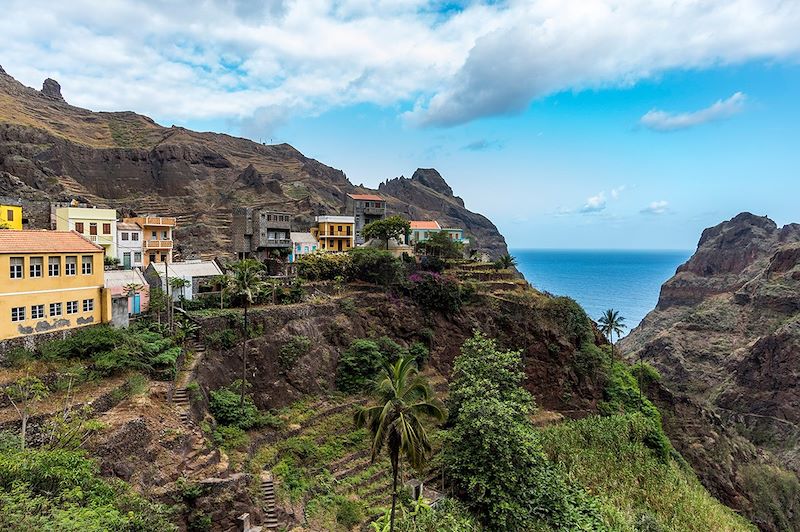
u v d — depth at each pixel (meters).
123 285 48.34
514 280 80.31
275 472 37.00
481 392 46.06
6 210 57.88
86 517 19.23
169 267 54.88
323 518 34.72
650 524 43.31
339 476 39.81
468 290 69.56
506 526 38.41
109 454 27.78
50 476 21.52
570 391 66.75
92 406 30.95
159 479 28.91
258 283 48.16
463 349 54.50
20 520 17.38
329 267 65.31
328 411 47.53
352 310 60.03
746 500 73.31
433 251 89.31
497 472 39.97
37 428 28.27
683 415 78.56
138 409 32.31
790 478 81.44
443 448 45.34
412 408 26.70
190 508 28.73
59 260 37.56
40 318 35.88
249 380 46.16
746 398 116.19
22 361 33.19
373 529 34.88
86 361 35.84
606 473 49.94
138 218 71.69
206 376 42.50
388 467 42.41
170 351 40.44
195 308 51.31
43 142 108.56
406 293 66.25
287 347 50.00
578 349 71.19
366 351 54.81
